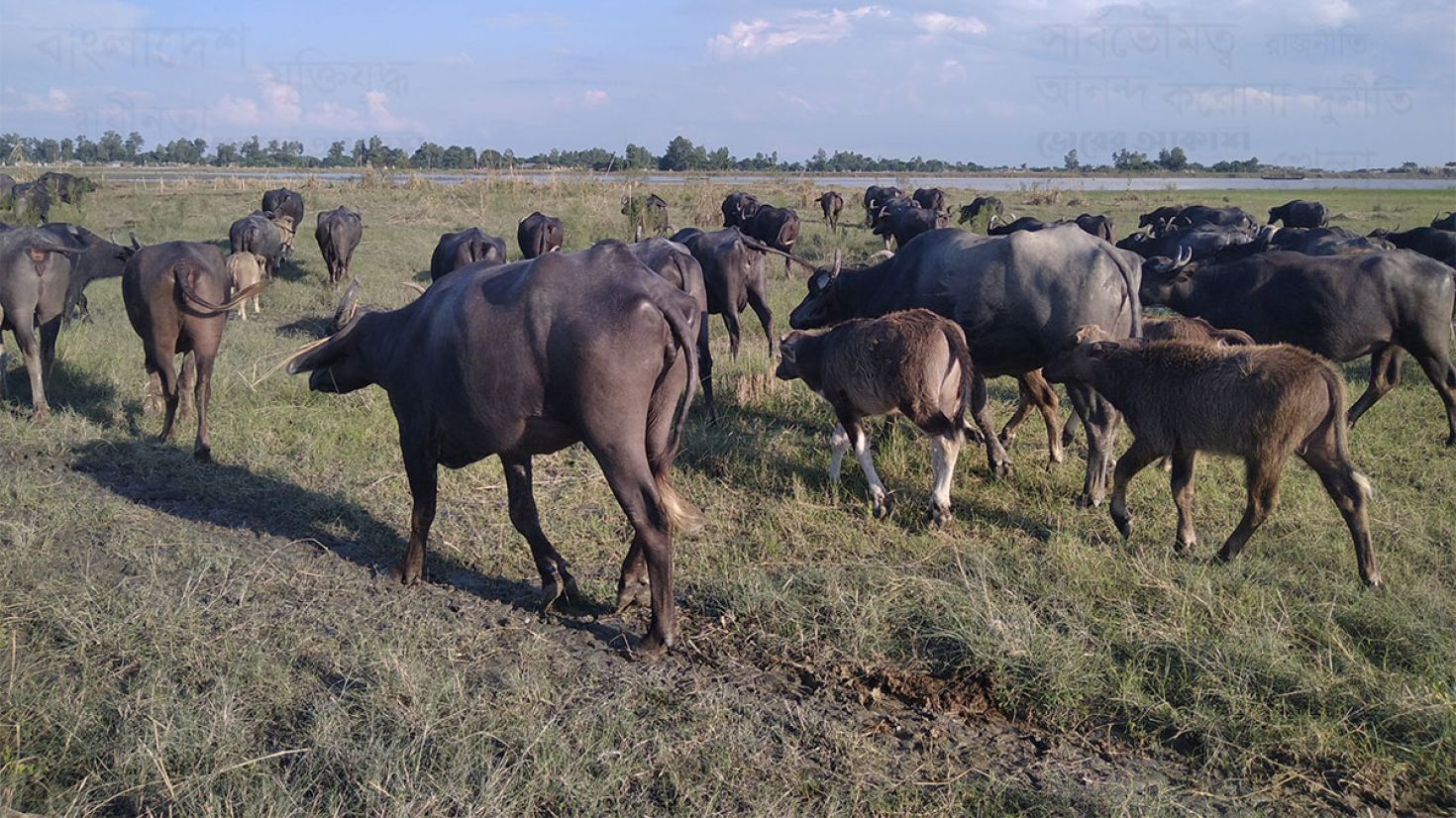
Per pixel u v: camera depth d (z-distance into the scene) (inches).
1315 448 264.1
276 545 288.2
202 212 1312.7
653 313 219.1
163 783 169.0
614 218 1190.9
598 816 167.6
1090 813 173.8
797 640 231.5
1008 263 344.2
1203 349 275.4
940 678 219.3
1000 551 288.7
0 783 165.0
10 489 311.0
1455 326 532.1
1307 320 383.6
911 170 5521.7
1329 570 271.3
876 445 381.7
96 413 413.7
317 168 3976.4
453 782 169.9
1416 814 176.9
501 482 345.7
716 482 346.9
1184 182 3769.7
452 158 3754.9
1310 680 207.8
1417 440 394.9
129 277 364.5
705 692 208.2
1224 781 185.3
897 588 252.7
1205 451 275.1
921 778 183.6
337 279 806.5
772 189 2055.9
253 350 527.2
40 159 4232.3
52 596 239.0
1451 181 4168.3
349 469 349.7
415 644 224.4
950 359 310.2
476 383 230.8
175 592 246.7
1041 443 401.4
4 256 390.6
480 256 606.5
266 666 210.4
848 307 417.4
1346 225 1358.3
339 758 179.2
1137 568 263.7
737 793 176.2
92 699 194.7
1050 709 206.2
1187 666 215.9
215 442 373.1
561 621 247.4
